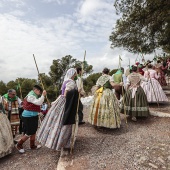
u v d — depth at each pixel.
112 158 3.91
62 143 4.10
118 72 7.11
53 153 4.52
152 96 6.97
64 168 3.65
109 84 5.48
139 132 5.21
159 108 6.89
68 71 4.54
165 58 16.02
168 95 9.12
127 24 13.77
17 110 5.86
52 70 26.05
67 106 4.12
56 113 4.32
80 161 3.86
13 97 5.86
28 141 5.51
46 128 4.32
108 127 5.17
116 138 4.90
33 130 4.67
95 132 5.40
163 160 3.76
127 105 5.96
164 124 5.64
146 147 4.29
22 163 4.16
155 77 7.24
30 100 4.59
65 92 4.23
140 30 13.80
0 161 4.35
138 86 5.96
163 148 4.20
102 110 5.27
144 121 6.04
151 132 5.16
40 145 4.96
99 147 4.45
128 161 3.78
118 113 5.37
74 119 4.16
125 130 5.43
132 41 14.24
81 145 4.61
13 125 5.75
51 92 23.31
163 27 13.15
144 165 3.62
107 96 5.35
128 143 4.56
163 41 14.04
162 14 11.66
